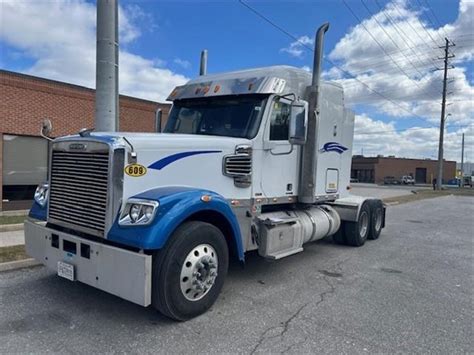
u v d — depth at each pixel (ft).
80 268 13.33
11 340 11.82
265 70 18.99
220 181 16.06
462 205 74.59
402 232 36.40
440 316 14.88
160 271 12.67
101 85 23.12
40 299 15.11
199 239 13.53
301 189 20.84
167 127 20.21
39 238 14.97
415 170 252.42
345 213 27.17
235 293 16.70
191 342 12.05
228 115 18.57
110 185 12.67
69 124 43.06
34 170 40.96
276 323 13.66
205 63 23.76
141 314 13.97
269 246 17.88
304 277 19.52
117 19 23.57
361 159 243.60
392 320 14.32
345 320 14.14
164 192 13.26
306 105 17.99
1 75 37.73
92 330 12.65
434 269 22.30
